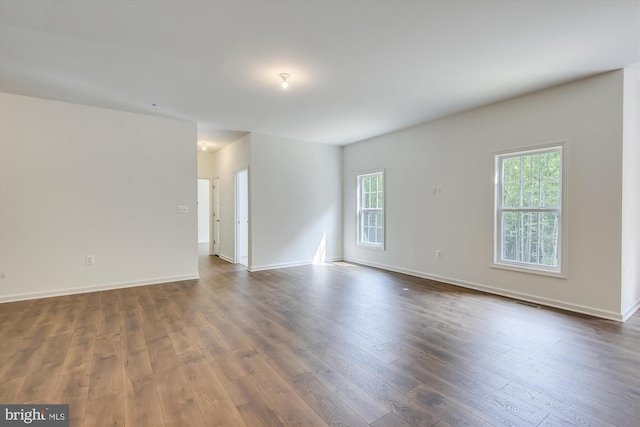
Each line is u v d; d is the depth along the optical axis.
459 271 4.66
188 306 3.69
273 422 1.70
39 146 3.98
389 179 5.80
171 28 2.42
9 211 3.83
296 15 2.26
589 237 3.38
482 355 2.46
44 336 2.81
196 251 5.12
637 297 3.72
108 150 4.41
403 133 5.50
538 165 3.84
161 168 4.80
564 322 3.15
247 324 3.12
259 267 5.83
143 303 3.79
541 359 2.40
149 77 3.32
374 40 2.61
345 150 6.88
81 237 4.24
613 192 3.21
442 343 2.68
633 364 2.32
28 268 3.93
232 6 2.15
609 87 3.23
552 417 1.74
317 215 6.59
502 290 4.14
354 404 1.86
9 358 2.40
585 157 3.39
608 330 2.95
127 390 1.99
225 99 4.00
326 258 6.72
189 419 1.72
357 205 6.58
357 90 3.71
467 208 4.53
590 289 3.38
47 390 1.99
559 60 2.97
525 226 3.96
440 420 1.72
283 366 2.29
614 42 2.63
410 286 4.62
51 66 3.05
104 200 4.39
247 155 5.87
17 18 2.27
